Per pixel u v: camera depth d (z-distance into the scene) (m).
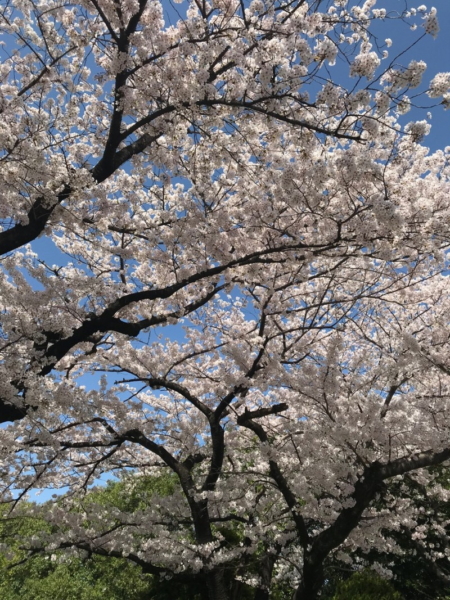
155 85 5.43
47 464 6.88
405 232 4.96
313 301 7.88
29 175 5.04
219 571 7.47
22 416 4.79
